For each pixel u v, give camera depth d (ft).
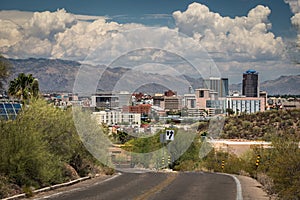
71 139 69.21
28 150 53.72
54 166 61.16
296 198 50.80
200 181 70.79
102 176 79.30
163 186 61.11
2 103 77.10
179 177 79.15
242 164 109.70
